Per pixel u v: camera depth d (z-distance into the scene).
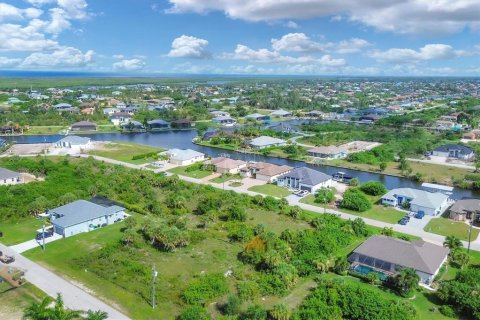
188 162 162.12
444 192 129.38
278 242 81.38
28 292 66.88
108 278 71.88
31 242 87.12
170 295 66.50
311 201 117.12
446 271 75.88
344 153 178.25
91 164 151.12
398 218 104.38
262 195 121.56
